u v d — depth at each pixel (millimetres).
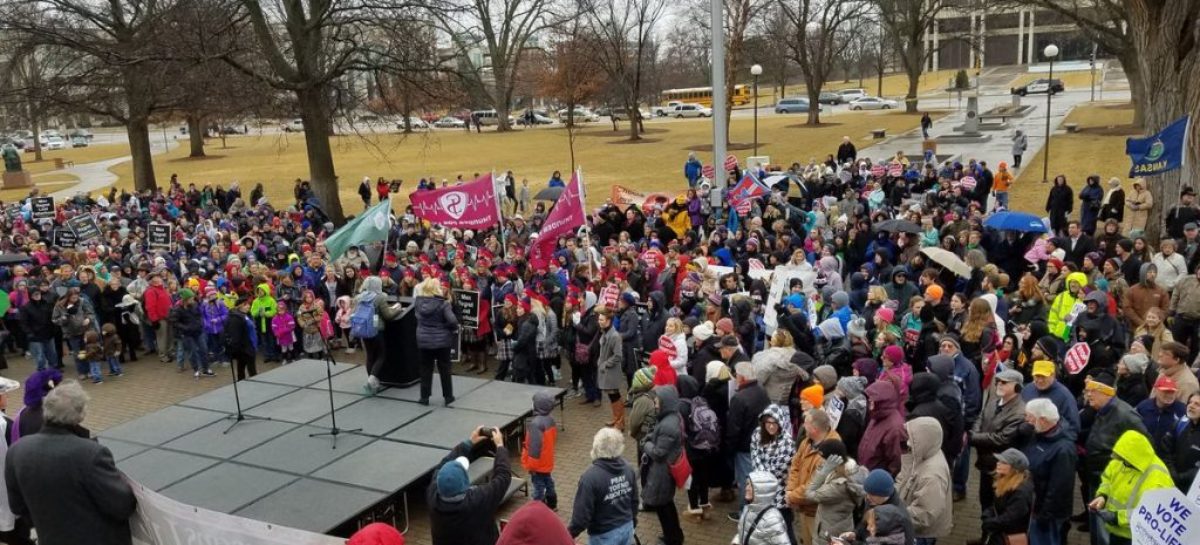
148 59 26625
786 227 18094
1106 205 20250
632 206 22266
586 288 14898
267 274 16922
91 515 5762
